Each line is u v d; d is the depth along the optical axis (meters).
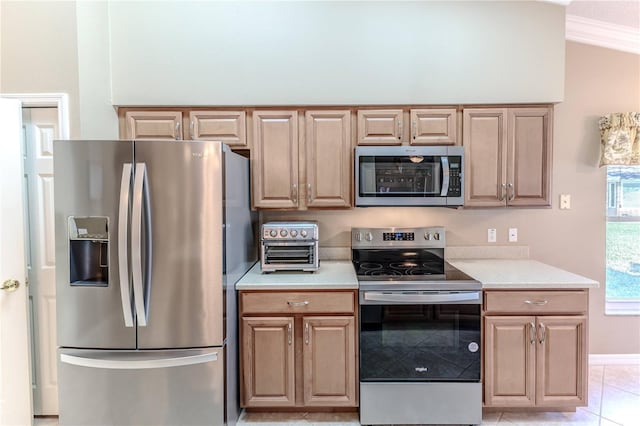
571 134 2.60
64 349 1.73
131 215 1.64
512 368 1.99
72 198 1.68
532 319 1.97
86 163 1.67
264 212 2.65
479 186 2.29
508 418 2.07
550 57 2.26
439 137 2.29
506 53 2.26
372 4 2.26
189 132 2.29
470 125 2.28
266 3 2.26
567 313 1.98
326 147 2.30
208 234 1.74
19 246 1.99
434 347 1.97
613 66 2.58
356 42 2.27
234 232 1.97
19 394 2.02
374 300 1.94
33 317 2.15
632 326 2.66
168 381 1.75
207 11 2.26
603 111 2.60
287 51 2.27
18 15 2.12
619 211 2.68
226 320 1.83
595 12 2.41
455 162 2.17
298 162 2.31
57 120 2.16
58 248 1.70
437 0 2.26
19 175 1.98
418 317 1.97
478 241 2.64
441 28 2.26
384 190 2.19
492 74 2.26
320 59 2.27
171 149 1.68
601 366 2.65
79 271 1.76
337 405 2.01
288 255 2.19
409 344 1.98
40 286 2.15
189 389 1.77
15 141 1.97
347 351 2.00
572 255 2.64
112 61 2.24
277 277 2.12
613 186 2.67
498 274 2.14
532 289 1.97
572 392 1.98
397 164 2.19
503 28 2.26
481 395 1.98
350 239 2.62
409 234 2.53
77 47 2.14
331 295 1.99
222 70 2.27
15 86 2.13
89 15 2.19
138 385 1.74
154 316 1.72
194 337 1.75
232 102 2.27
